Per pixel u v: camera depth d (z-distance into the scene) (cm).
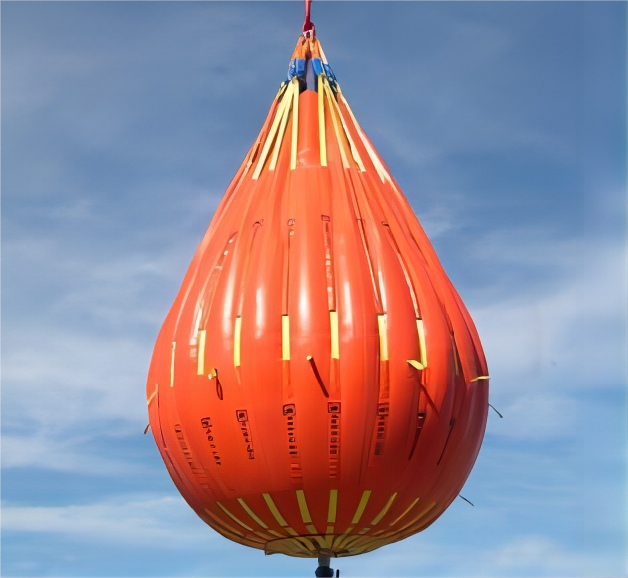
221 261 2898
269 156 3091
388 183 3078
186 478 2853
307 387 2652
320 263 2769
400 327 2730
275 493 2733
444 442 2772
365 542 2873
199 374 2762
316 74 3244
